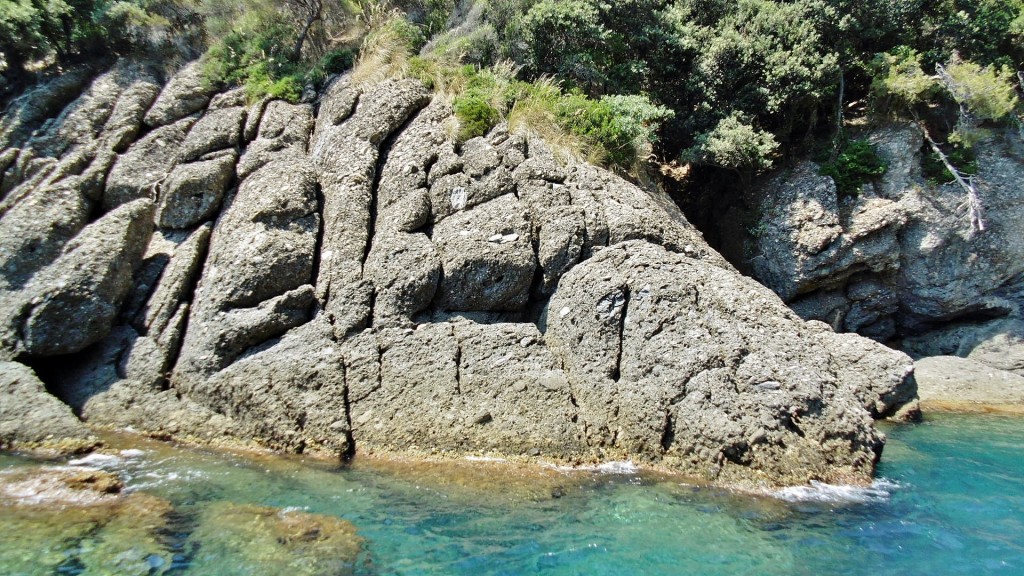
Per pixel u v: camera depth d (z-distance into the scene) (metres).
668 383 9.45
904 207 16.42
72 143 15.18
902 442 11.13
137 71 16.52
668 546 7.11
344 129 13.20
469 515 7.66
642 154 14.44
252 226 11.23
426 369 9.91
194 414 9.81
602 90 16.16
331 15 17.62
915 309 16.97
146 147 14.07
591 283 10.52
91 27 17.52
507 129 12.65
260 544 6.76
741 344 9.73
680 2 18.22
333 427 9.32
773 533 7.48
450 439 9.23
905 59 17.28
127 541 6.64
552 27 15.90
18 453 8.82
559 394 9.73
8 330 10.49
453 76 14.17
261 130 13.75
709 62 16.80
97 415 10.05
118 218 11.47
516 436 9.25
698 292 10.40
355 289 10.66
